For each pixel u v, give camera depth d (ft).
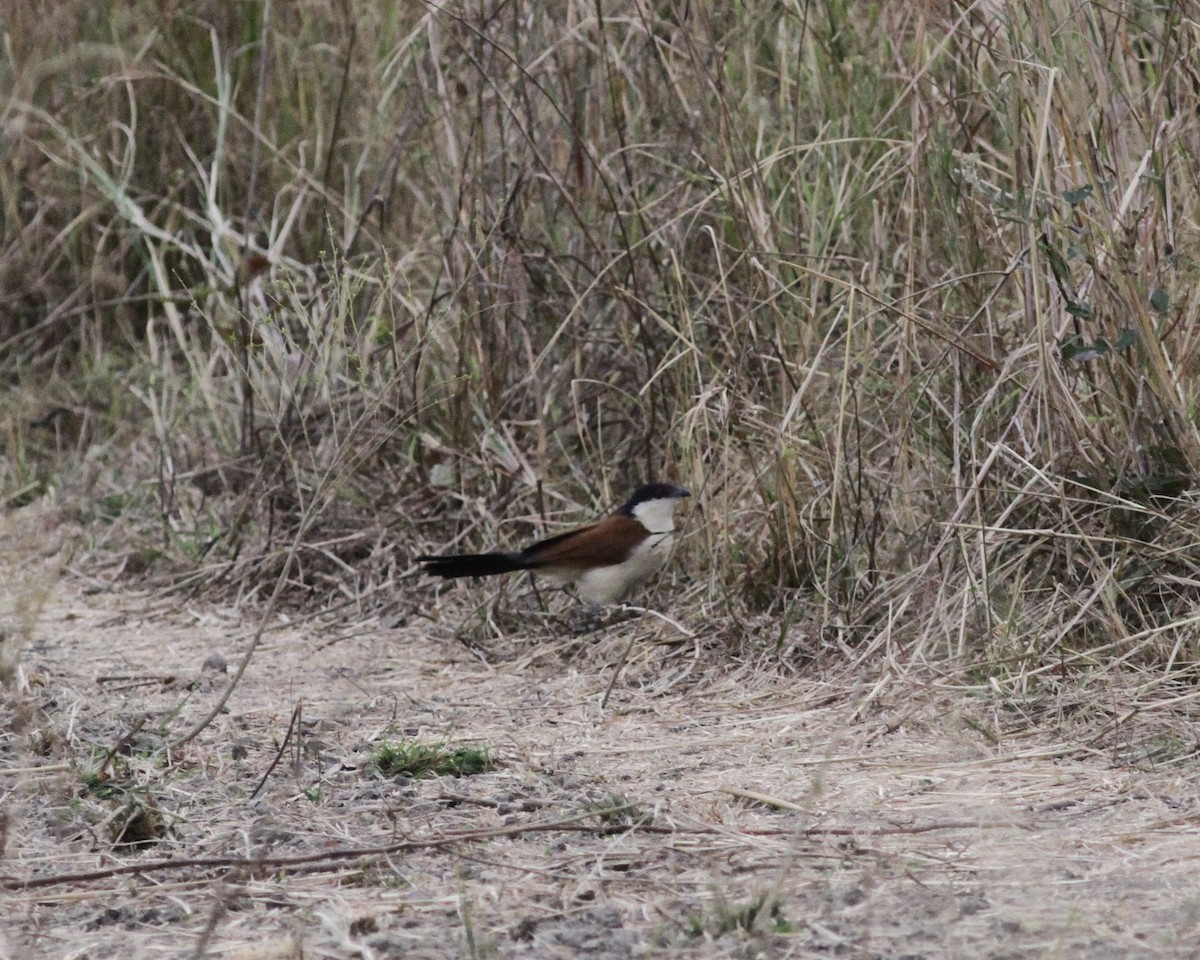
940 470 33.99
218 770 26.61
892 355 36.11
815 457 35.60
